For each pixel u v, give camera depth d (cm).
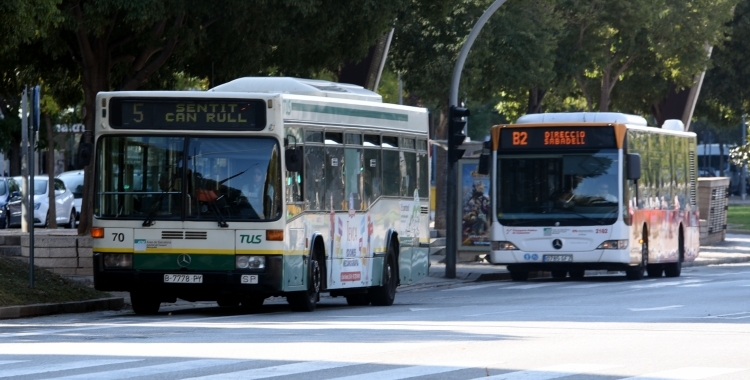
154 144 4744
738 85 15075
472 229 9038
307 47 7188
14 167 14762
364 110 5438
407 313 4925
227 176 4709
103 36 6794
